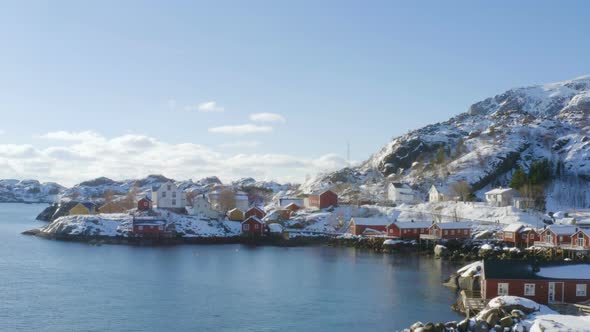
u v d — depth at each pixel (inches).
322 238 6220.5
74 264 4217.5
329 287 3376.0
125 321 2568.9
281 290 3277.6
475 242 5162.4
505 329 2137.1
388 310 2785.4
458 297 3083.2
